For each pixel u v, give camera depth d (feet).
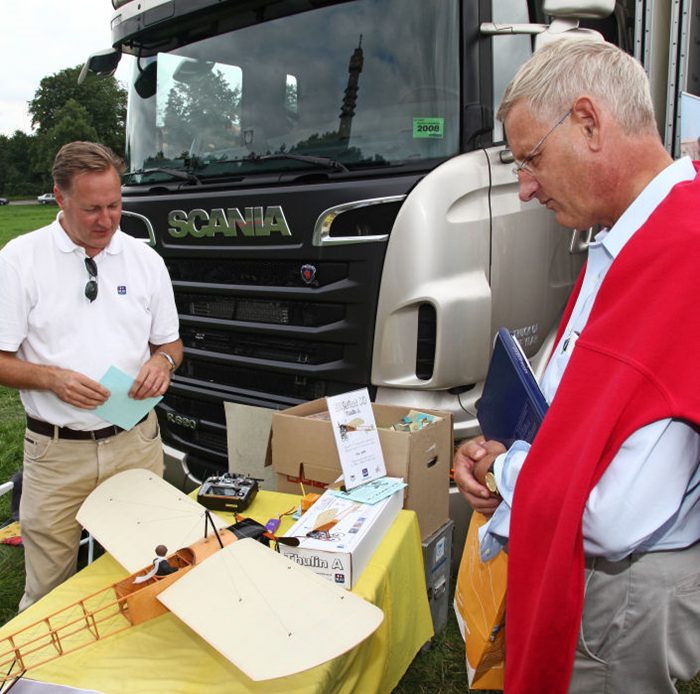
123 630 4.88
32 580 7.41
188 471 10.98
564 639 3.81
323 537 5.83
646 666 4.09
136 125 11.55
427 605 7.27
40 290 6.62
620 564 4.00
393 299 8.29
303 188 8.80
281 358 9.60
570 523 3.59
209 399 10.46
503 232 8.69
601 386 3.56
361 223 8.43
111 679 4.47
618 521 3.51
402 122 8.63
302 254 8.86
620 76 3.84
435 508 7.83
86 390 6.55
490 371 5.20
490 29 8.20
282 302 9.36
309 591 4.53
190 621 4.30
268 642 4.05
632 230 3.86
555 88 3.95
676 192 3.59
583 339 3.72
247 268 9.61
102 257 6.97
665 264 3.42
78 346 6.86
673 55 10.72
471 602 6.24
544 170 4.14
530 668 3.92
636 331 3.46
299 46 9.50
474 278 8.38
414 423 7.80
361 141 8.87
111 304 7.02
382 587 5.84
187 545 5.49
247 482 7.36
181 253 10.27
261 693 4.37
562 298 10.02
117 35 11.60
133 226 11.06
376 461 7.07
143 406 7.17
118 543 5.58
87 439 7.14
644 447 3.44
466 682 7.68
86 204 6.33
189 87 10.66
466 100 8.30
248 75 9.94
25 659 4.71
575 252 10.19
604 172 3.92
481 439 5.39
